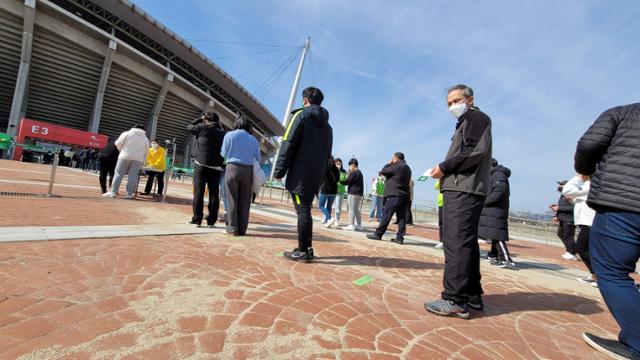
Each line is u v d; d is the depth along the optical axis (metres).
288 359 1.44
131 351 1.37
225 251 3.35
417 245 5.90
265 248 3.73
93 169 22.69
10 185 6.92
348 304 2.23
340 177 8.03
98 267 2.39
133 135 7.42
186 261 2.80
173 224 4.75
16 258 2.38
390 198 5.77
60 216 4.26
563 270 5.12
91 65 30.41
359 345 1.65
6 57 26.89
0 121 30.59
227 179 4.32
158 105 36.25
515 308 2.68
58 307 1.70
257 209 9.38
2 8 24.44
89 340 1.43
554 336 2.12
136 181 7.73
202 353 1.41
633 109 1.83
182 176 28.09
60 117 32.19
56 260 2.45
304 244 3.33
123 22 31.28
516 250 8.10
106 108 34.16
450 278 2.27
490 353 1.75
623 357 1.81
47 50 27.89
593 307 2.93
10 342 1.35
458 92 2.42
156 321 1.66
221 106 42.50
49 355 1.29
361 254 4.20
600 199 1.86
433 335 1.90
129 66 32.22
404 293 2.65
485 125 2.23
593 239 1.98
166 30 32.22
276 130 55.56
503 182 4.76
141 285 2.13
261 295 2.20
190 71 39.50
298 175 3.25
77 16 27.56
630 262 1.82
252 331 1.67
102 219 4.45
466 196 2.23
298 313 1.97
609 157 1.87
